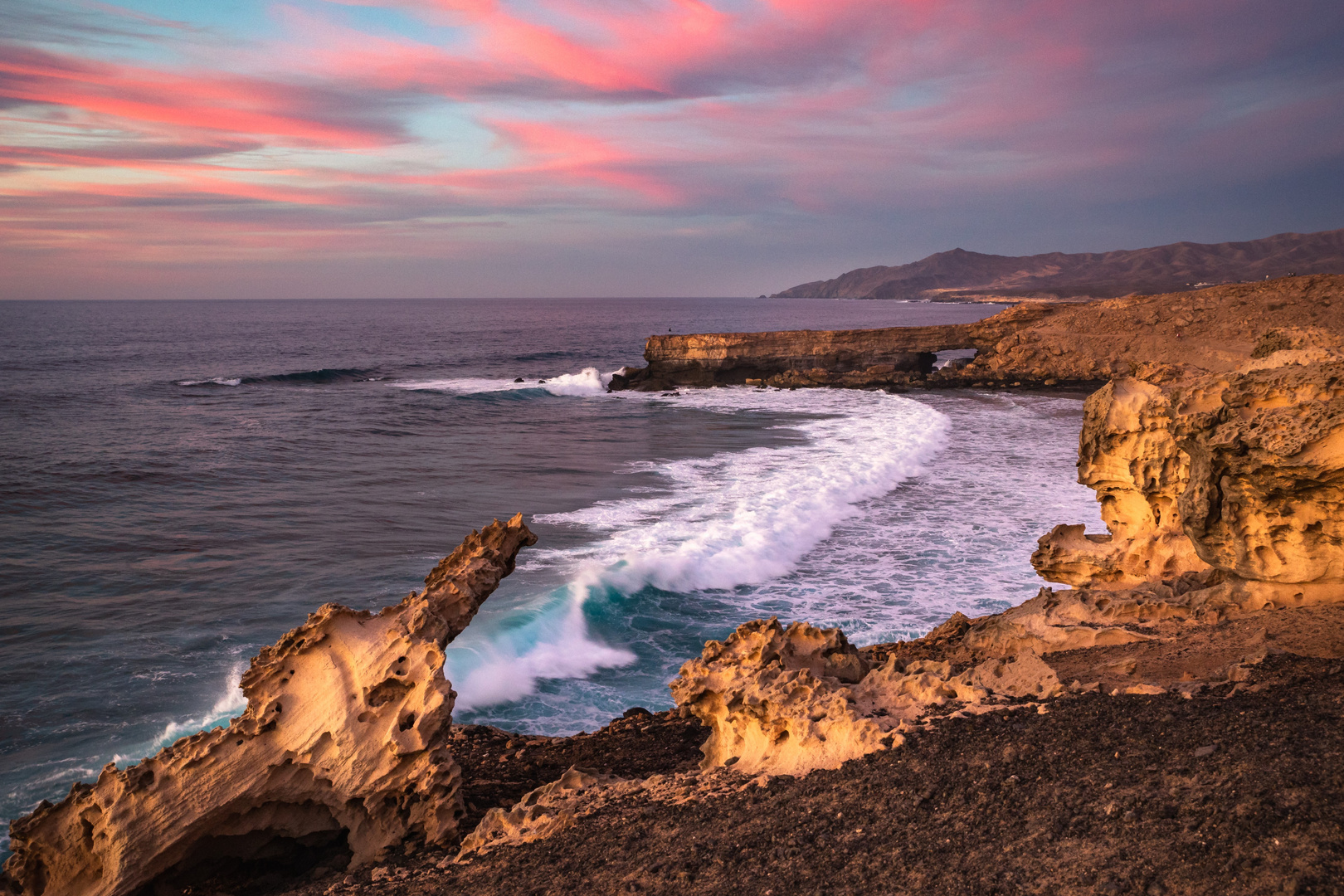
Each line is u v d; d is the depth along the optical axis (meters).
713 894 5.48
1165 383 13.26
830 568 20.42
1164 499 11.84
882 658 12.12
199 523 25.70
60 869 7.62
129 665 15.59
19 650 16.14
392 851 7.73
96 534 24.36
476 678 14.52
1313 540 9.28
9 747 12.62
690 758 9.74
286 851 8.14
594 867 6.36
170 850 7.54
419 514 26.83
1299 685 6.75
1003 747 6.54
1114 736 6.33
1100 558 12.24
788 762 7.60
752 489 28.92
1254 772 5.14
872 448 36.78
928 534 23.16
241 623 17.77
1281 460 8.65
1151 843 4.73
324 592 19.64
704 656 8.97
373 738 7.79
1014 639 11.09
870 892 5.04
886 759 6.89
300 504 28.31
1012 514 25.36
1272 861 4.25
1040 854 4.95
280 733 7.87
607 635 16.73
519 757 10.43
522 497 28.88
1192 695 6.95
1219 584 10.46
